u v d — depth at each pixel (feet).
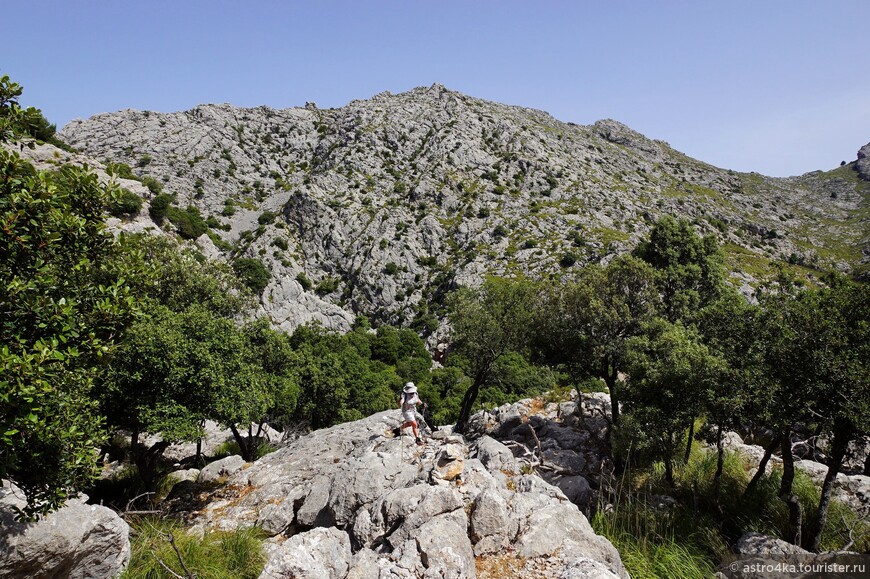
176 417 45.55
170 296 90.02
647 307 64.44
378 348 234.99
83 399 29.58
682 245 92.43
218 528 39.34
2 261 22.43
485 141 450.30
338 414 106.73
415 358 223.51
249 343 78.59
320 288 311.47
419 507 27.37
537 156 430.20
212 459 78.48
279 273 302.45
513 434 70.23
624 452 50.44
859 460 52.03
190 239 271.28
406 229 336.49
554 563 25.22
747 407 39.09
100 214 28.02
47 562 23.18
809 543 35.24
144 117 470.80
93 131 443.73
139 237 98.27
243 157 465.06
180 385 46.98
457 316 88.84
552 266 277.64
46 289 23.11
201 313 57.36
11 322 21.86
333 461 49.85
